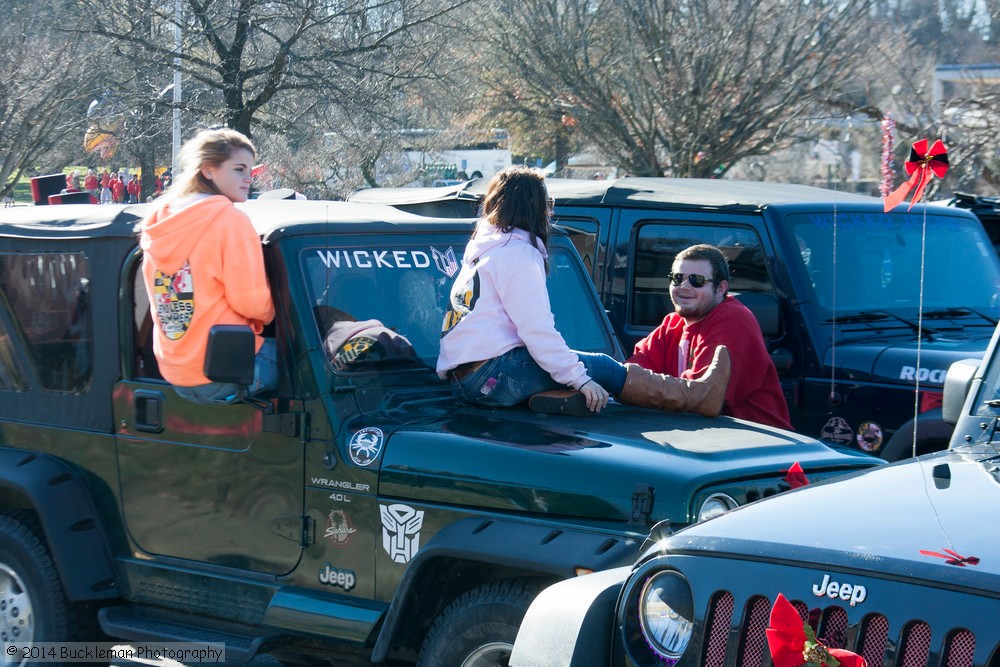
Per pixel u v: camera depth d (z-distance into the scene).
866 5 22.95
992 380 5.36
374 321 6.03
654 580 3.84
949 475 4.13
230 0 27.50
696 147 23.06
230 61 27.52
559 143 32.97
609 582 4.12
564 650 3.92
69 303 6.56
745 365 6.94
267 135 31.45
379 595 5.45
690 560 3.74
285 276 5.80
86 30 26.00
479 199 11.16
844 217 9.55
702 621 3.62
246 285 5.61
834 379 8.73
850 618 3.32
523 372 5.80
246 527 5.89
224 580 5.95
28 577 6.50
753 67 22.80
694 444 5.30
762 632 3.50
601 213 10.41
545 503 5.04
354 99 28.08
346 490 5.55
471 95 29.72
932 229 9.98
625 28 23.23
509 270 5.75
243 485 5.90
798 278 9.06
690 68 22.66
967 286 9.78
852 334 8.98
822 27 22.89
